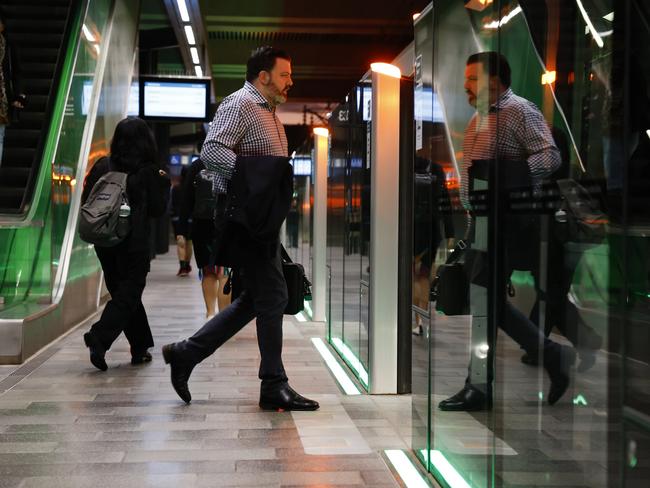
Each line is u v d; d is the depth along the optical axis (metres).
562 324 2.04
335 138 5.86
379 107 4.39
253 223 3.78
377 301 4.40
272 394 4.00
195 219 6.82
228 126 3.87
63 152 6.73
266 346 4.00
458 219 2.71
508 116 2.27
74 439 3.43
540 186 2.11
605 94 1.90
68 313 6.66
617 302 1.87
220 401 4.19
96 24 8.55
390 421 3.79
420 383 3.14
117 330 4.91
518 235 2.23
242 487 2.83
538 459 2.14
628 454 1.89
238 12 13.98
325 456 3.21
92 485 2.84
